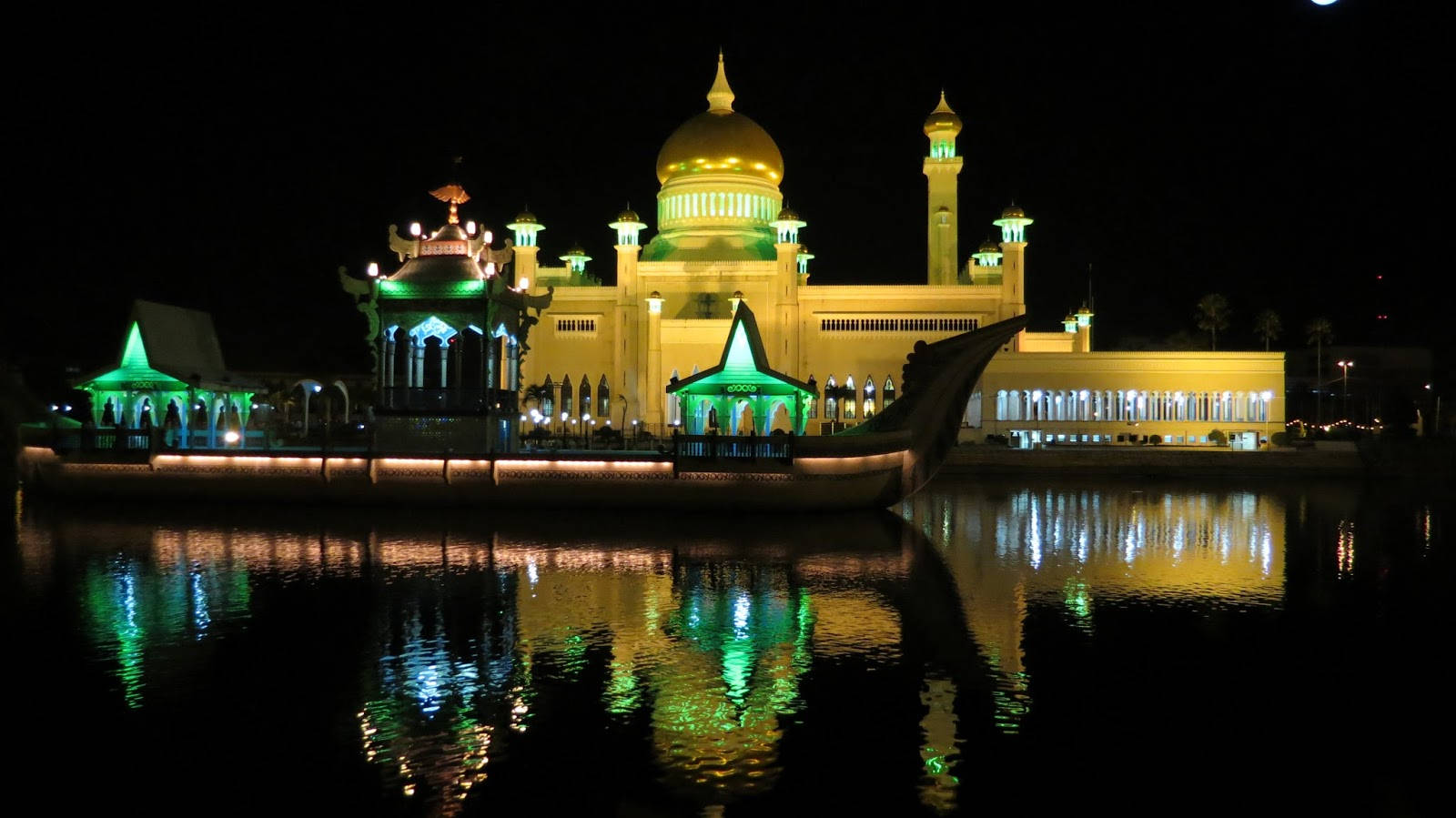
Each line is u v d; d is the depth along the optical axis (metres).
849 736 16.00
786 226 81.62
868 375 82.19
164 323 45.16
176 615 23.14
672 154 88.62
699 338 81.50
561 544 32.94
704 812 13.45
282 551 31.52
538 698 17.62
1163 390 79.94
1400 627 23.25
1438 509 49.09
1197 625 23.27
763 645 20.95
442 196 43.38
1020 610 24.62
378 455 39.53
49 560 29.86
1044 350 91.12
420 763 14.87
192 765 14.79
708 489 38.41
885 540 34.66
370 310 41.88
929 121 89.00
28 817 13.25
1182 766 15.02
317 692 17.84
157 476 41.22
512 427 44.06
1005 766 14.95
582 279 91.56
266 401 66.38
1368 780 14.65
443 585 26.58
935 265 88.62
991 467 69.94
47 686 18.12
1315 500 53.91
